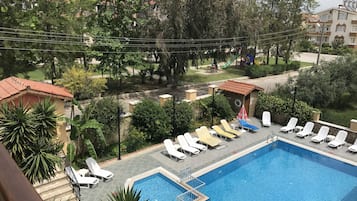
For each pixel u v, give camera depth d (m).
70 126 15.20
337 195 13.28
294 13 40.62
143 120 17.41
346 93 23.42
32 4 21.36
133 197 8.73
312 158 17.06
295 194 13.32
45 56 21.75
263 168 15.80
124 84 29.73
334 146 17.41
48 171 9.45
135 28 27.19
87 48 23.97
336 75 23.47
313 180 14.62
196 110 20.86
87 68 24.28
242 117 20.66
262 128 20.80
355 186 14.10
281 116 21.55
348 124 19.83
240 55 38.12
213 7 24.75
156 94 27.11
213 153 16.66
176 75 28.73
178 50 25.67
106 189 12.74
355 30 67.94
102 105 16.44
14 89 12.83
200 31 25.67
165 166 15.00
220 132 18.72
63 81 19.52
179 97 26.06
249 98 22.38
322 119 20.88
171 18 24.33
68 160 12.42
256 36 30.81
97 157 15.69
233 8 26.00
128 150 16.69
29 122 9.10
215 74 38.31
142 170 14.53
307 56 59.66
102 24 25.72
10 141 8.81
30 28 20.52
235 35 27.30
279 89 24.62
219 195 13.12
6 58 21.61
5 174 1.16
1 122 9.00
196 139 17.67
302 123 20.55
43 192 11.03
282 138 18.98
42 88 13.60
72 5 22.09
